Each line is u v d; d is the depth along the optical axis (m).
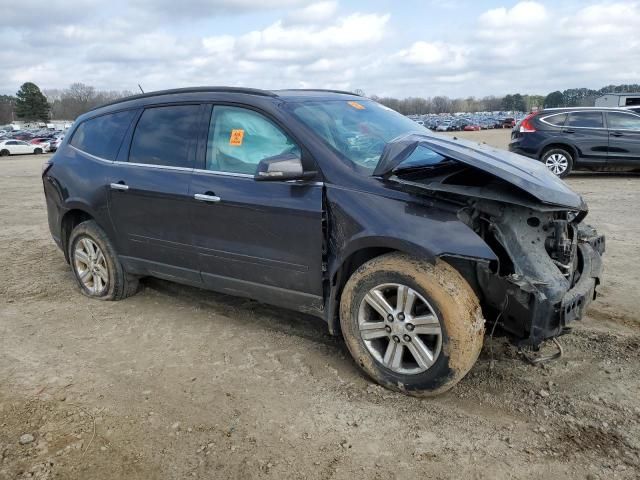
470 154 3.22
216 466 2.68
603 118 11.89
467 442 2.81
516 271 3.01
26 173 20.62
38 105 119.25
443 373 3.04
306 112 3.76
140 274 4.74
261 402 3.23
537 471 2.59
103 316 4.62
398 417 3.04
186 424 3.03
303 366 3.65
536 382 3.36
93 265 4.96
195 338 4.14
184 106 4.23
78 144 5.08
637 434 2.84
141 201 4.31
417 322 3.10
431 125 71.12
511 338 3.20
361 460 2.70
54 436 2.93
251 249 3.74
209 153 3.98
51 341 4.15
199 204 3.92
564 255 3.23
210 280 4.10
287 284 3.66
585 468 2.60
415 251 2.98
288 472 2.63
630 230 7.11
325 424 3.00
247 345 3.99
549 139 12.12
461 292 2.98
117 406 3.22
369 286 3.25
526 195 2.96
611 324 4.18
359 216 3.21
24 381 3.53
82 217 5.16
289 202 3.48
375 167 3.47
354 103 4.32
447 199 3.09
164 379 3.53
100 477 2.62
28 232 8.23
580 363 3.58
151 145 4.38
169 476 2.62
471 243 2.86
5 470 2.66
